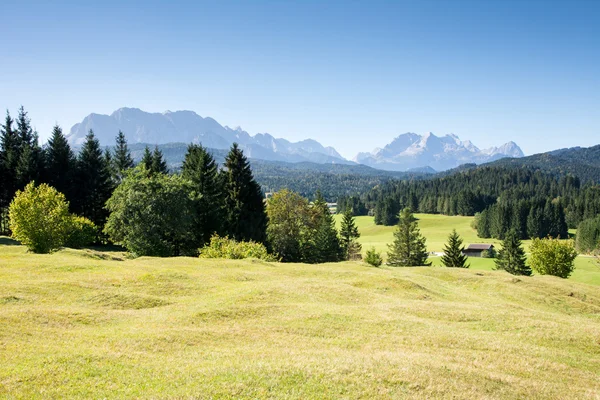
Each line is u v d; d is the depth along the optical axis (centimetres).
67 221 5738
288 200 9256
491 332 2605
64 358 1605
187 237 6856
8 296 2608
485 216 18662
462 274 5406
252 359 1734
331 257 9412
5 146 8450
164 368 1573
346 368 1633
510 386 1652
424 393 1473
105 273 3622
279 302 2973
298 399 1356
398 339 2244
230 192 7594
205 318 2472
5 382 1373
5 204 7938
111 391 1349
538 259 7075
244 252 5797
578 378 1886
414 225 10238
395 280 4109
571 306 4203
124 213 6031
